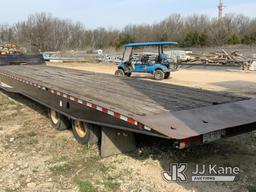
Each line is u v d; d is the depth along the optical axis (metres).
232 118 4.02
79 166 4.66
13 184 4.18
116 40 53.91
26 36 50.22
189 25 63.53
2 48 21.59
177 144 3.47
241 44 52.69
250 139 5.61
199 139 3.58
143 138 5.16
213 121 3.86
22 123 6.97
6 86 9.21
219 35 53.50
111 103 4.56
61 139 5.79
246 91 11.78
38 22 53.09
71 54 35.75
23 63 12.75
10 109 8.35
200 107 4.42
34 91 6.95
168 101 4.77
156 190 3.94
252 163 4.62
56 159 4.92
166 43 15.92
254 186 3.96
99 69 23.52
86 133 5.20
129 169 4.48
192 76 17.91
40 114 7.69
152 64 16.03
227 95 5.39
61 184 4.16
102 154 4.84
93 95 5.18
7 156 5.11
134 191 3.93
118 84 6.64
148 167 4.52
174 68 16.70
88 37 58.69
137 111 4.09
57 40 54.06
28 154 5.17
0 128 6.63
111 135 4.86
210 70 22.02
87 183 4.12
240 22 61.47
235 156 4.86
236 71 20.94
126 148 5.00
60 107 5.72
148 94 5.36
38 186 4.11
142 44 16.12
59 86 6.13
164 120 3.75
